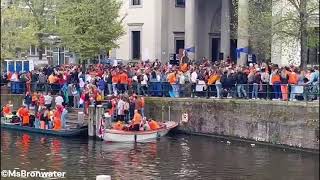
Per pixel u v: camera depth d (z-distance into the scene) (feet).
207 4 244.83
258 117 142.10
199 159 125.80
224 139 149.89
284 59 181.98
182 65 175.01
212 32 245.86
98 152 135.33
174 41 239.30
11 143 146.92
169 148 139.03
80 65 201.87
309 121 131.03
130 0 240.12
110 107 161.48
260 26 165.58
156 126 153.79
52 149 139.03
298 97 137.39
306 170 113.29
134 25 238.89
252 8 171.12
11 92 192.75
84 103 165.99
